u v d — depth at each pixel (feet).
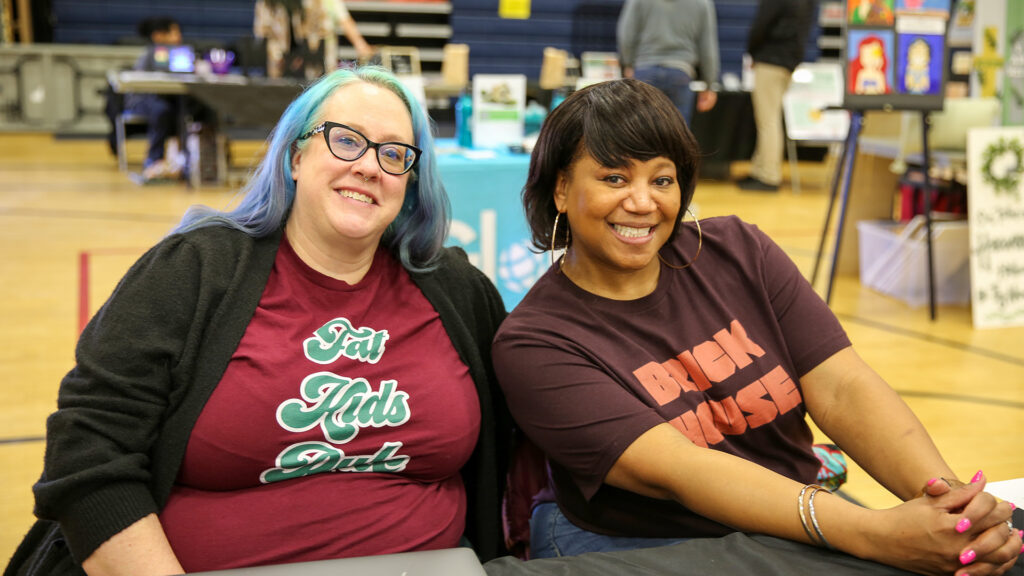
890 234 15.06
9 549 6.94
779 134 26.86
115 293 4.51
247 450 4.45
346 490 4.68
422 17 39.14
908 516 3.61
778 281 5.12
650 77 21.49
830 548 3.79
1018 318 13.62
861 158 16.06
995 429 9.59
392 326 4.89
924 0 13.10
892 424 4.77
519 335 4.75
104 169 28.60
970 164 13.66
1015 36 14.76
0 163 29.27
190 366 4.44
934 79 13.15
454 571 3.23
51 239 18.08
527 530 5.58
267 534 4.52
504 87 12.56
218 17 39.75
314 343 4.65
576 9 39.11
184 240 4.69
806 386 5.10
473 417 5.01
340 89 4.78
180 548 4.47
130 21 39.52
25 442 9.00
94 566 4.16
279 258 4.81
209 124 25.14
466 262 5.51
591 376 4.55
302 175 4.73
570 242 5.02
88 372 4.29
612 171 4.58
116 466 4.17
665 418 4.65
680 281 5.01
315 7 22.81
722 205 24.22
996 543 3.55
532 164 4.95
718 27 38.96
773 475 4.03
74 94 37.06
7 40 38.27
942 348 12.42
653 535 4.77
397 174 4.72
